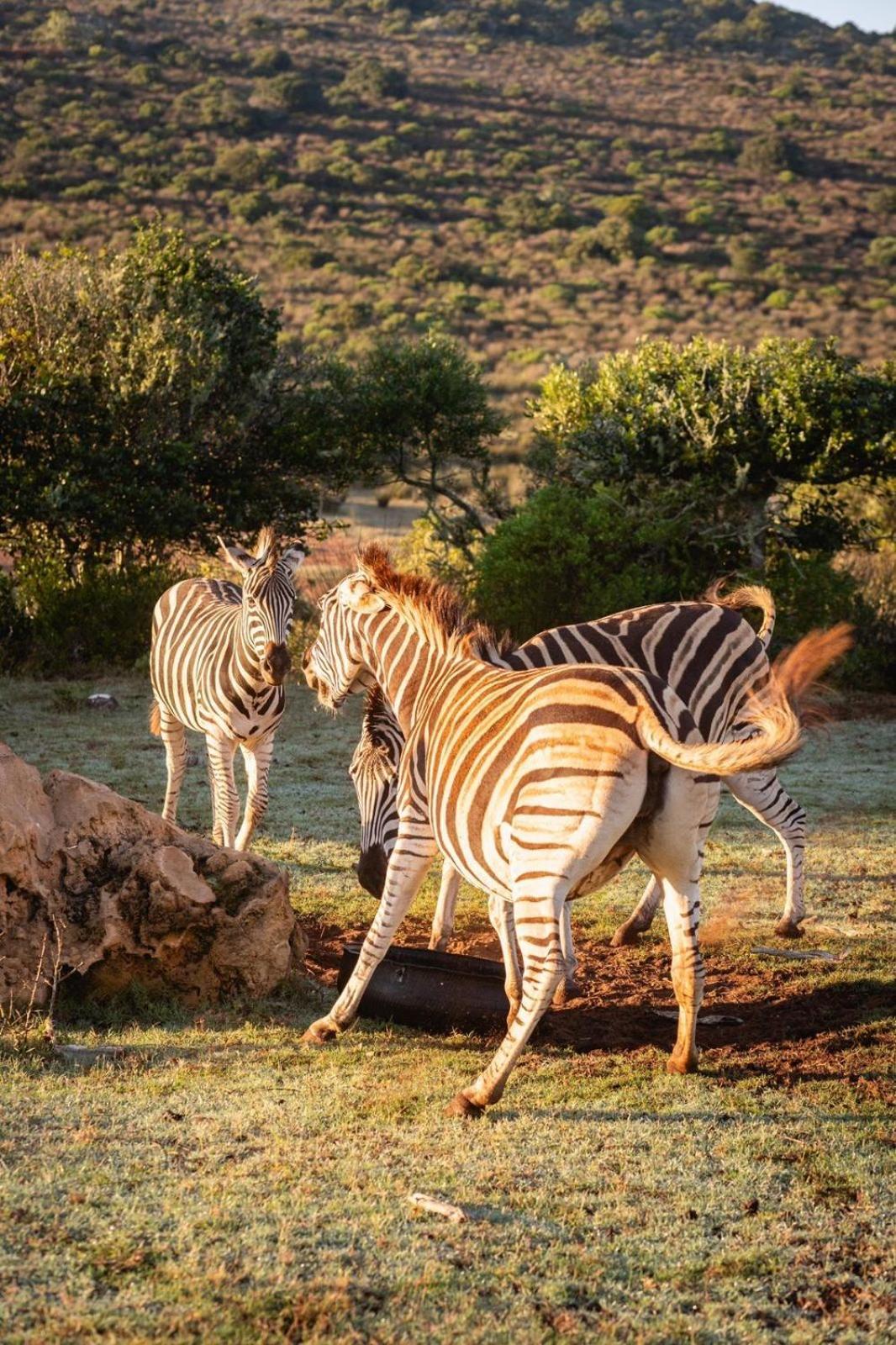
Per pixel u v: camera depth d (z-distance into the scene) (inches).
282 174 3479.3
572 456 855.7
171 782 456.8
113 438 821.9
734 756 204.8
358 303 2514.8
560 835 212.8
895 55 5570.9
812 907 384.2
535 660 301.9
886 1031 278.5
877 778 559.5
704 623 323.6
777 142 3986.2
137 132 3604.8
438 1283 165.2
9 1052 249.0
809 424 770.8
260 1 5482.3
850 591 781.9
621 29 5792.3
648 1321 160.7
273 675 378.3
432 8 5669.3
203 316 877.2
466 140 4092.0
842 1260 178.5
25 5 4495.6
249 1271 164.2
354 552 347.9
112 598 788.0
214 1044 264.8
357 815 483.8
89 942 282.2
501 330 2475.4
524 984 220.7
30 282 867.4
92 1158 198.5
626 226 3134.8
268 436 901.8
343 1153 206.4
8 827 278.4
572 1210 189.6
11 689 713.0
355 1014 272.7
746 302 2719.0
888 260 3102.9
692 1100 237.6
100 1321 150.4
